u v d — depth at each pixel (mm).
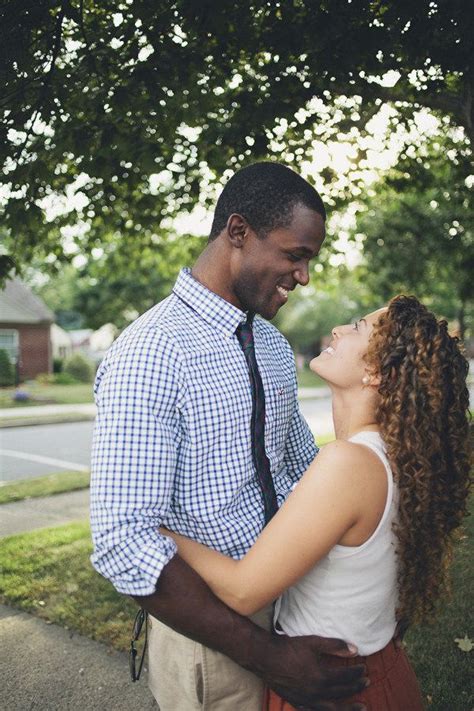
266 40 3635
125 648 3123
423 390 1288
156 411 1296
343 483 1206
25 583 4020
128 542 1214
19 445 11891
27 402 20641
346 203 5758
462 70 3463
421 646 2986
